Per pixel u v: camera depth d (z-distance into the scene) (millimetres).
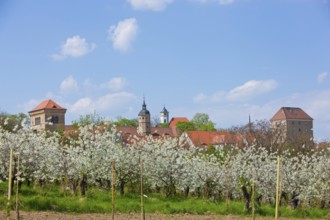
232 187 43531
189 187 45312
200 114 176750
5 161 36531
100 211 31797
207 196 45844
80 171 40188
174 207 34344
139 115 171250
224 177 44312
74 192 39594
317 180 40938
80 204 32062
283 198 44000
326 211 37781
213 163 46219
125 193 42594
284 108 166250
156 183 45062
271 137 74562
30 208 30297
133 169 42875
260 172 41469
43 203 30969
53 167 40219
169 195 44750
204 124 172250
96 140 43406
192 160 46062
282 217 35281
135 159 42812
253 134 76812
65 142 51531
